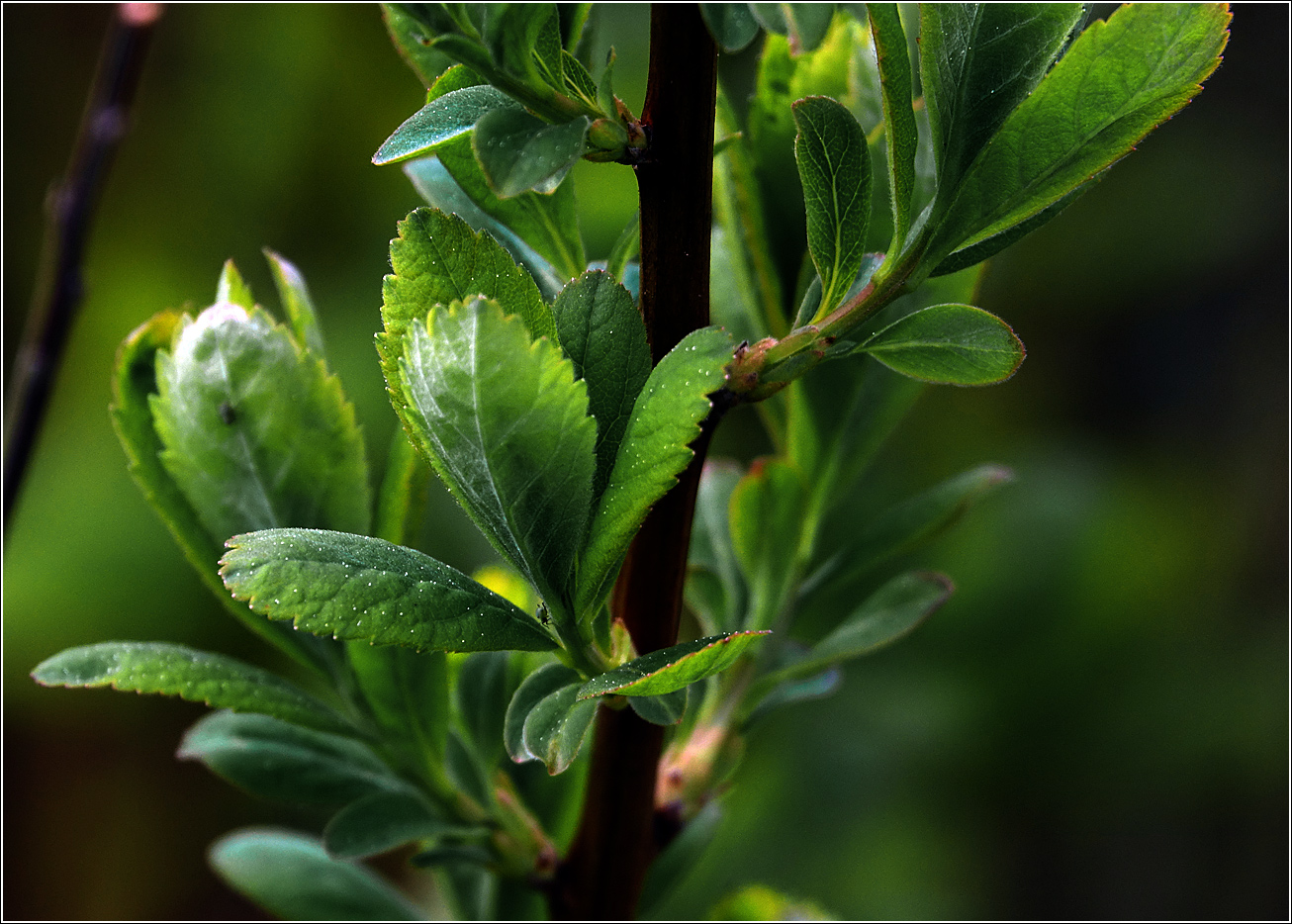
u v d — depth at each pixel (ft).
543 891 1.03
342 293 2.75
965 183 0.94
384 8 1.00
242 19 2.82
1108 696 2.65
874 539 1.09
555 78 0.94
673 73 0.96
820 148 0.94
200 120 2.84
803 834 2.52
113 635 2.54
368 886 1.10
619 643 0.96
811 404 1.07
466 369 0.91
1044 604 2.58
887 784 2.59
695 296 0.96
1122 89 0.93
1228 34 0.93
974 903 2.68
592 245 2.07
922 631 2.62
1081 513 2.68
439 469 0.93
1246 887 2.76
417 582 0.93
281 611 0.91
